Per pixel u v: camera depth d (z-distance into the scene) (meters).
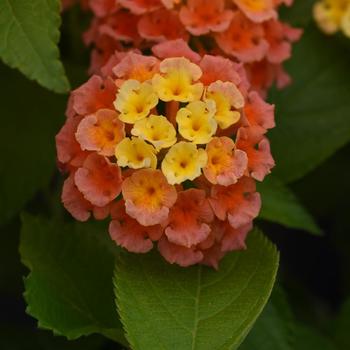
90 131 0.28
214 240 0.28
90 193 0.28
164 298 0.28
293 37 0.32
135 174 0.27
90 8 0.33
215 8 0.31
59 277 0.29
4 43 0.28
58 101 0.33
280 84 0.33
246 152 0.28
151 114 0.28
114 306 0.30
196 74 0.28
